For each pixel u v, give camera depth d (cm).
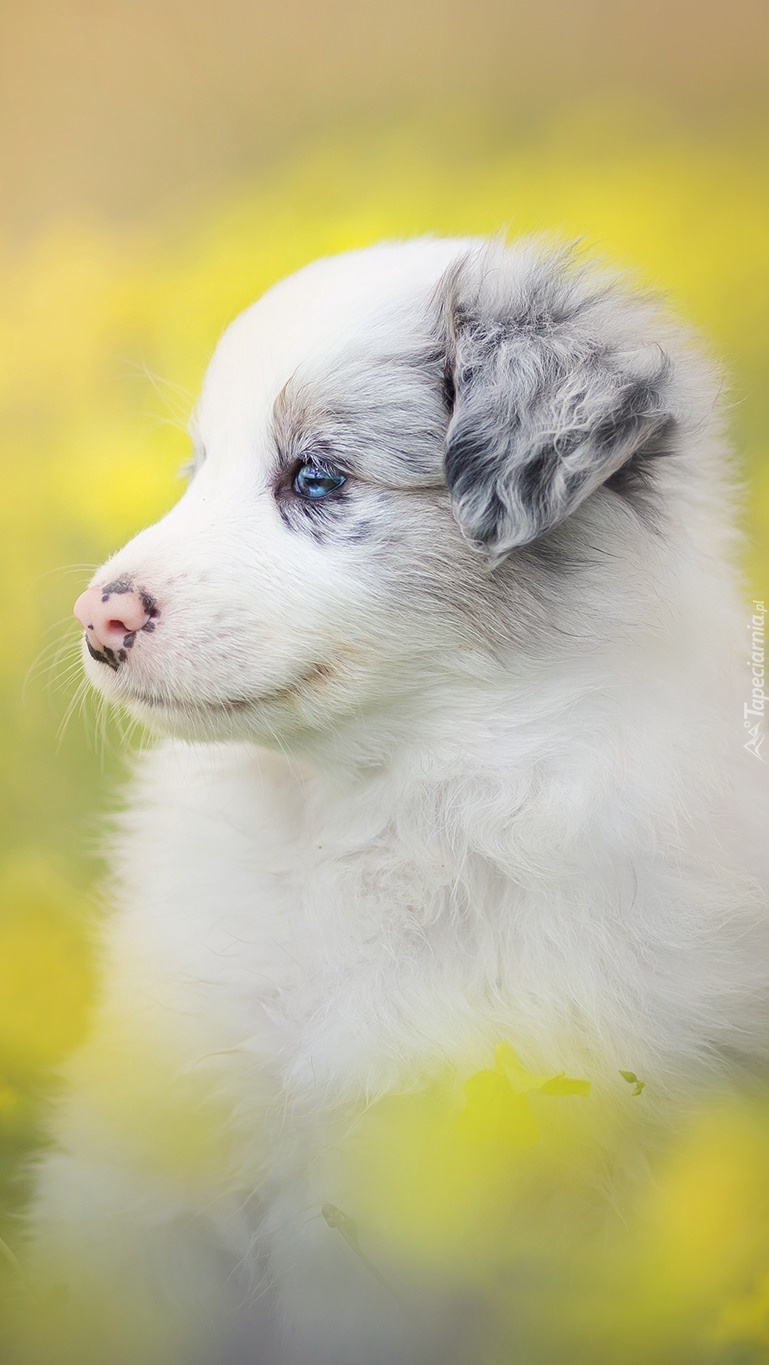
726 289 116
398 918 80
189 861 82
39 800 98
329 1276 79
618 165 132
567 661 79
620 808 79
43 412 110
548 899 79
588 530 79
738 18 143
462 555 79
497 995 79
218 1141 80
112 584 79
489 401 78
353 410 79
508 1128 76
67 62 144
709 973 79
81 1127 81
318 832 81
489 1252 78
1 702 100
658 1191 78
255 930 81
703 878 79
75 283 117
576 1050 79
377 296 80
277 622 78
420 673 79
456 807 80
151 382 105
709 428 82
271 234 121
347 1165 78
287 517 79
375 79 150
